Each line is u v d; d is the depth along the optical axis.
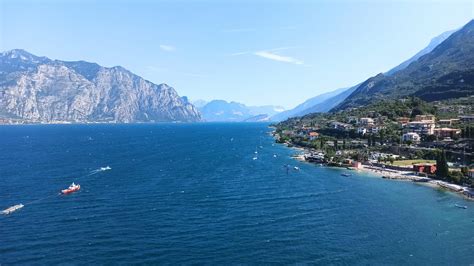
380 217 127.31
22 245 100.38
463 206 141.38
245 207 136.50
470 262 93.75
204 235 107.88
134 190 162.88
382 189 170.88
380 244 103.94
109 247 99.00
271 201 145.50
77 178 190.50
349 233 111.56
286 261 92.25
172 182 181.25
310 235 109.12
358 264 91.62
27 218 123.00
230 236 107.38
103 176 196.50
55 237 105.81
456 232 113.88
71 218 122.62
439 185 179.62
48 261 91.00
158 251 96.81
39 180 184.75
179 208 134.12
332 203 143.88
